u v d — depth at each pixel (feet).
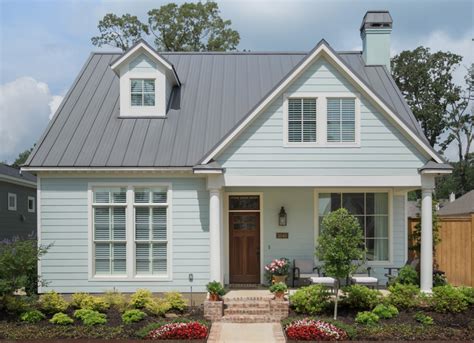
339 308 41.86
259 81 57.41
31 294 44.86
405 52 150.61
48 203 46.98
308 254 52.01
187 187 47.11
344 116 46.39
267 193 52.42
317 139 45.98
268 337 35.88
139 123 51.16
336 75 46.32
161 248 47.26
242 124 44.83
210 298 41.75
